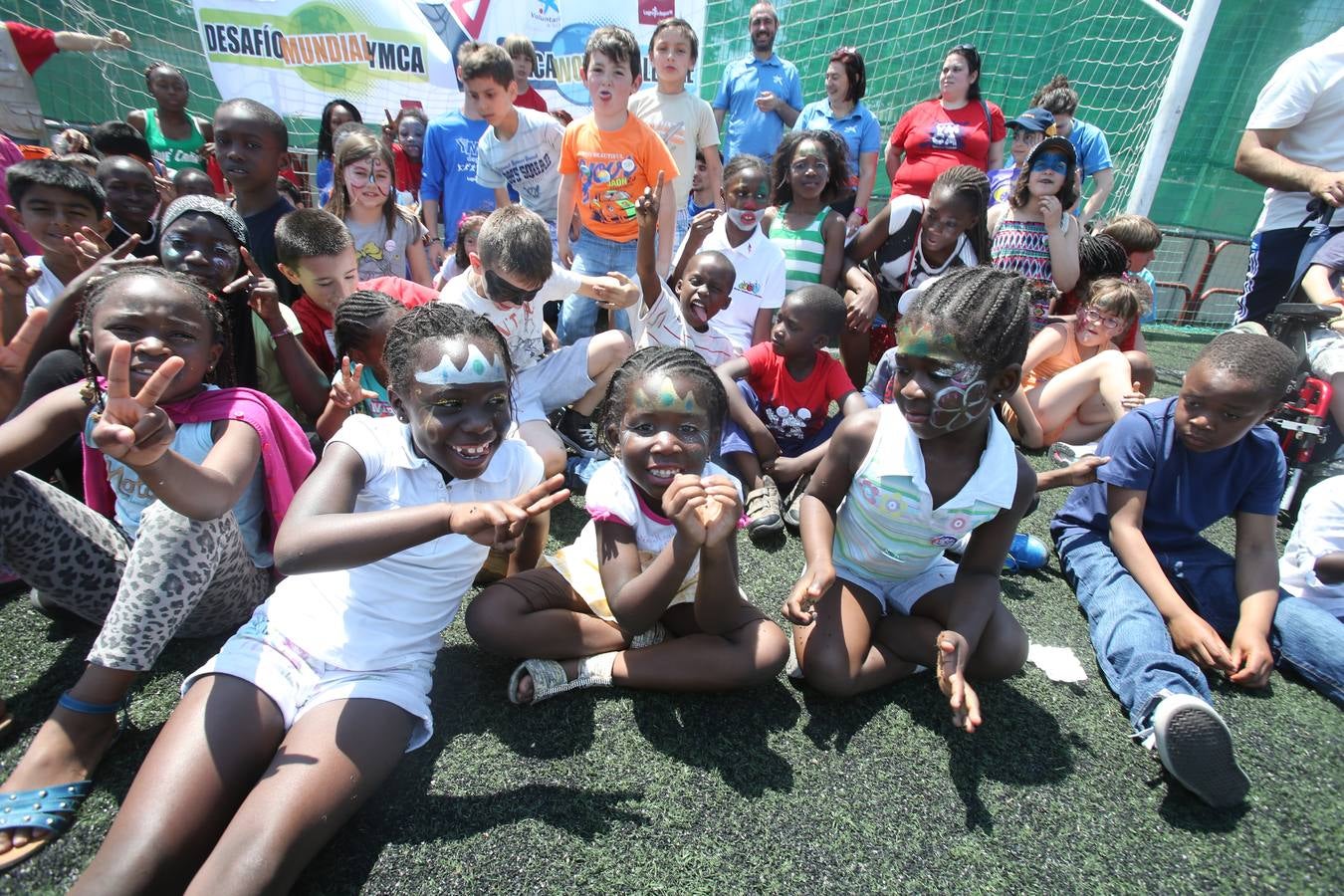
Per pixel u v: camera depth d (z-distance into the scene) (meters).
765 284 3.38
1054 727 1.71
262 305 2.21
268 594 1.86
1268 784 1.57
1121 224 4.23
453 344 1.42
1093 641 1.98
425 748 1.53
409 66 6.15
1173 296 7.31
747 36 7.20
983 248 3.50
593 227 3.74
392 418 1.58
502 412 1.49
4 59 4.20
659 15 6.38
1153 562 2.00
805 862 1.32
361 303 2.17
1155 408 2.08
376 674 1.40
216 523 1.46
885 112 7.84
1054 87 5.35
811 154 3.56
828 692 1.72
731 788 1.47
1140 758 1.63
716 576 1.53
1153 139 5.49
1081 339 3.38
